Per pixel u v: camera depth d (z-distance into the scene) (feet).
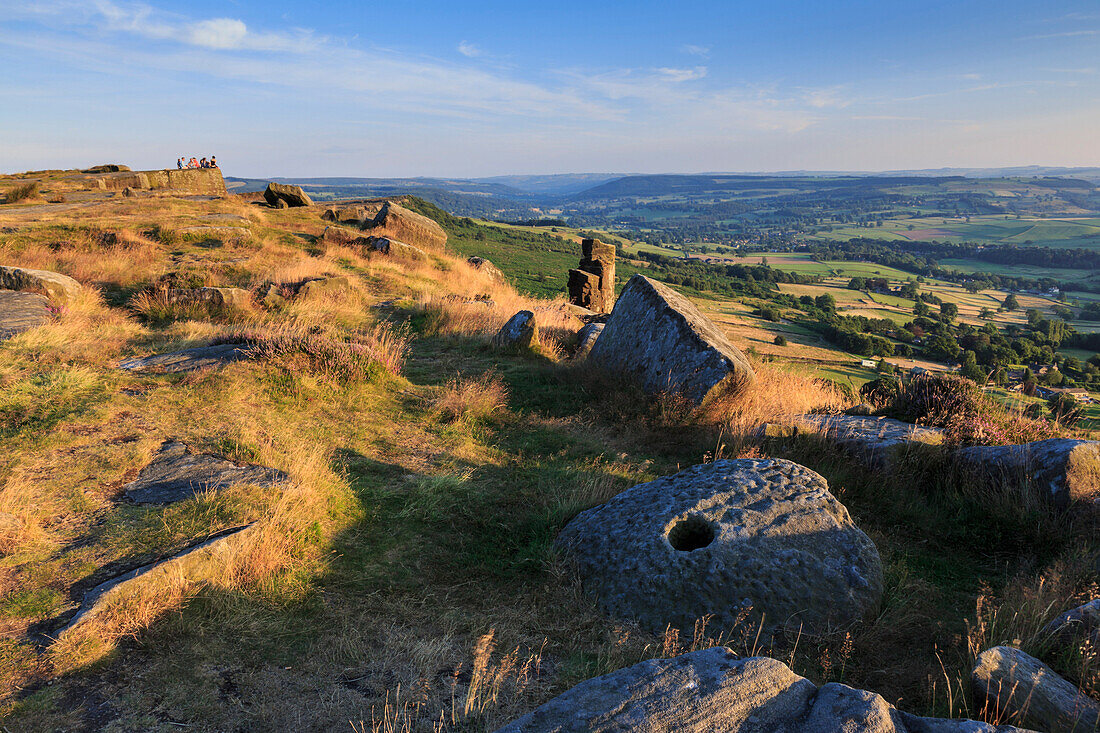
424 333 38.58
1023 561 15.21
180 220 62.18
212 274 46.26
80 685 9.22
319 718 9.09
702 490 15.33
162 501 14.48
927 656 11.53
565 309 56.18
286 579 12.53
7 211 64.39
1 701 8.70
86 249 49.78
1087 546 14.96
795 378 31.99
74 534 12.88
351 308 42.19
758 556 13.17
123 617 10.53
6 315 29.55
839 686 7.68
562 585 13.83
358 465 19.24
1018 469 17.85
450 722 9.16
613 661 11.07
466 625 12.00
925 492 19.60
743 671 7.96
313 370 26.50
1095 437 21.52
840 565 13.28
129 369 24.66
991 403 23.90
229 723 8.82
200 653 10.25
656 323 29.32
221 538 12.82
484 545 15.47
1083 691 8.89
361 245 66.23
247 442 18.49
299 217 84.33
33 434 17.54
